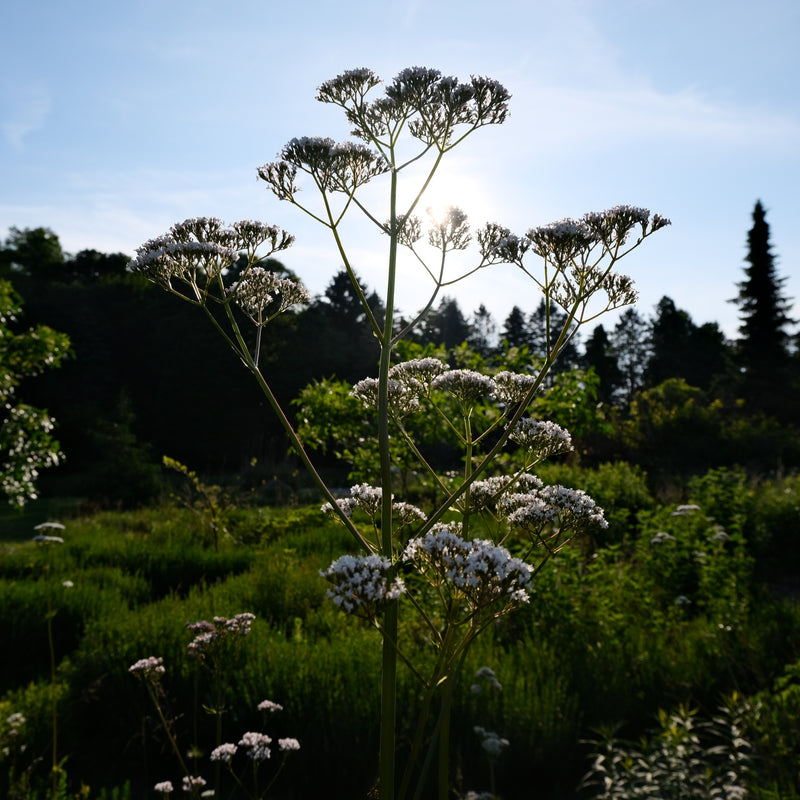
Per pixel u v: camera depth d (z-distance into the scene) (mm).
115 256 52781
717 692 5523
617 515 11047
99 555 11203
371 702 5254
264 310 2803
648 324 65125
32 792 4453
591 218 2625
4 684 6754
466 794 4383
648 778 3936
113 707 5727
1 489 11094
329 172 2410
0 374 11625
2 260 50594
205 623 4094
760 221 44344
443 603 2189
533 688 5469
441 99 2449
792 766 3883
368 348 49656
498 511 2865
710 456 24297
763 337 43531
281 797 4934
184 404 39969
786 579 10344
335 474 29391
